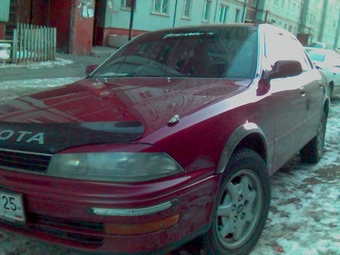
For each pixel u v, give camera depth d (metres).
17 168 2.28
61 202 2.14
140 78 3.43
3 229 2.41
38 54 12.17
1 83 8.71
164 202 2.13
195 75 3.36
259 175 2.90
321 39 52.34
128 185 2.08
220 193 2.54
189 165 2.29
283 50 4.02
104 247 2.15
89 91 3.01
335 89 10.53
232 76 3.27
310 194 4.01
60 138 2.21
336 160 5.24
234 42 3.57
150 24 20.42
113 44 18.06
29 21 15.09
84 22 15.10
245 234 2.85
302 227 3.28
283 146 3.57
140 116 2.36
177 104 2.56
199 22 24.23
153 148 2.15
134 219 2.07
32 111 2.59
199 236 2.54
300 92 3.88
